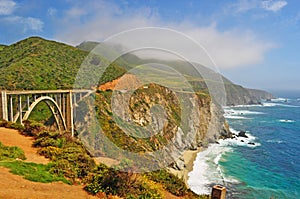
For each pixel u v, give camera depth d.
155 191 9.02
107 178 8.58
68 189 8.40
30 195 7.06
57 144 14.20
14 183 7.82
